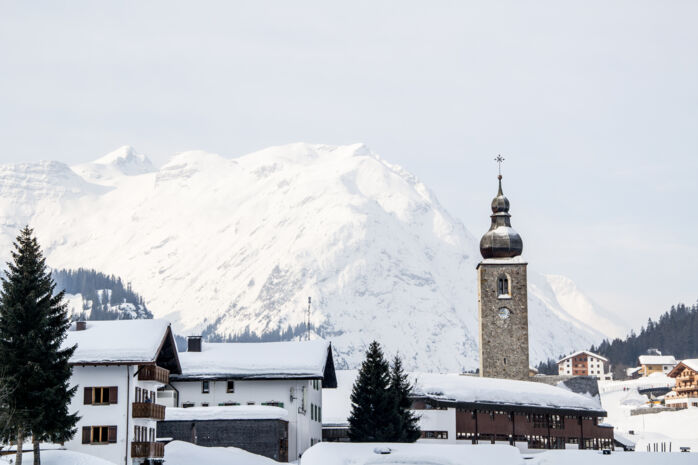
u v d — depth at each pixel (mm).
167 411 177750
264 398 190875
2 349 126750
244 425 177125
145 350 152375
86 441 150250
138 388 157250
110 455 150125
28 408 126438
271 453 176500
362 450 167625
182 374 190875
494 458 170625
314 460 163000
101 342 153875
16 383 126125
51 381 128000
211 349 199250
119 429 150750
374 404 188625
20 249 132750
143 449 151125
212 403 191250
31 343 127500
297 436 189250
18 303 129000
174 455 159375
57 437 129375
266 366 191625
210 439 176750
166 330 161375
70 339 155250
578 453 184125
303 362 192750
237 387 191625
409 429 192500
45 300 130625
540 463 176750
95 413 151000
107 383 151875
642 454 184500
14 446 143125
